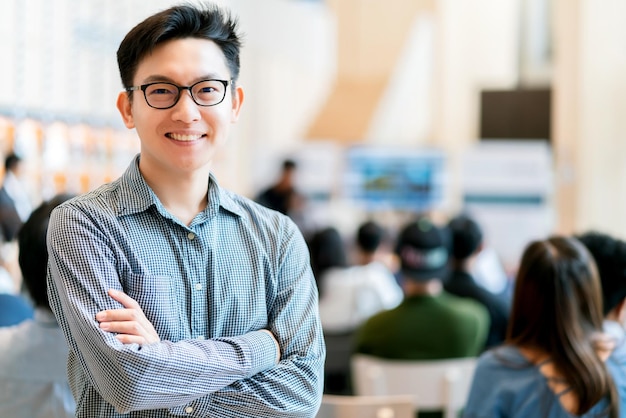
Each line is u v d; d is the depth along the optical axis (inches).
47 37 167.8
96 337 52.7
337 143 348.2
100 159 182.9
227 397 56.8
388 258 219.8
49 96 168.4
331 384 162.2
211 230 58.7
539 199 304.3
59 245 55.7
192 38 56.4
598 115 288.8
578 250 79.7
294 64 401.1
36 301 75.3
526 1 488.7
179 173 57.2
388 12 426.0
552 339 77.6
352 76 424.2
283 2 385.1
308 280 63.3
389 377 124.3
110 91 185.5
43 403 75.0
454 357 125.0
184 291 57.1
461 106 430.0
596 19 288.2
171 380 53.1
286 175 290.7
